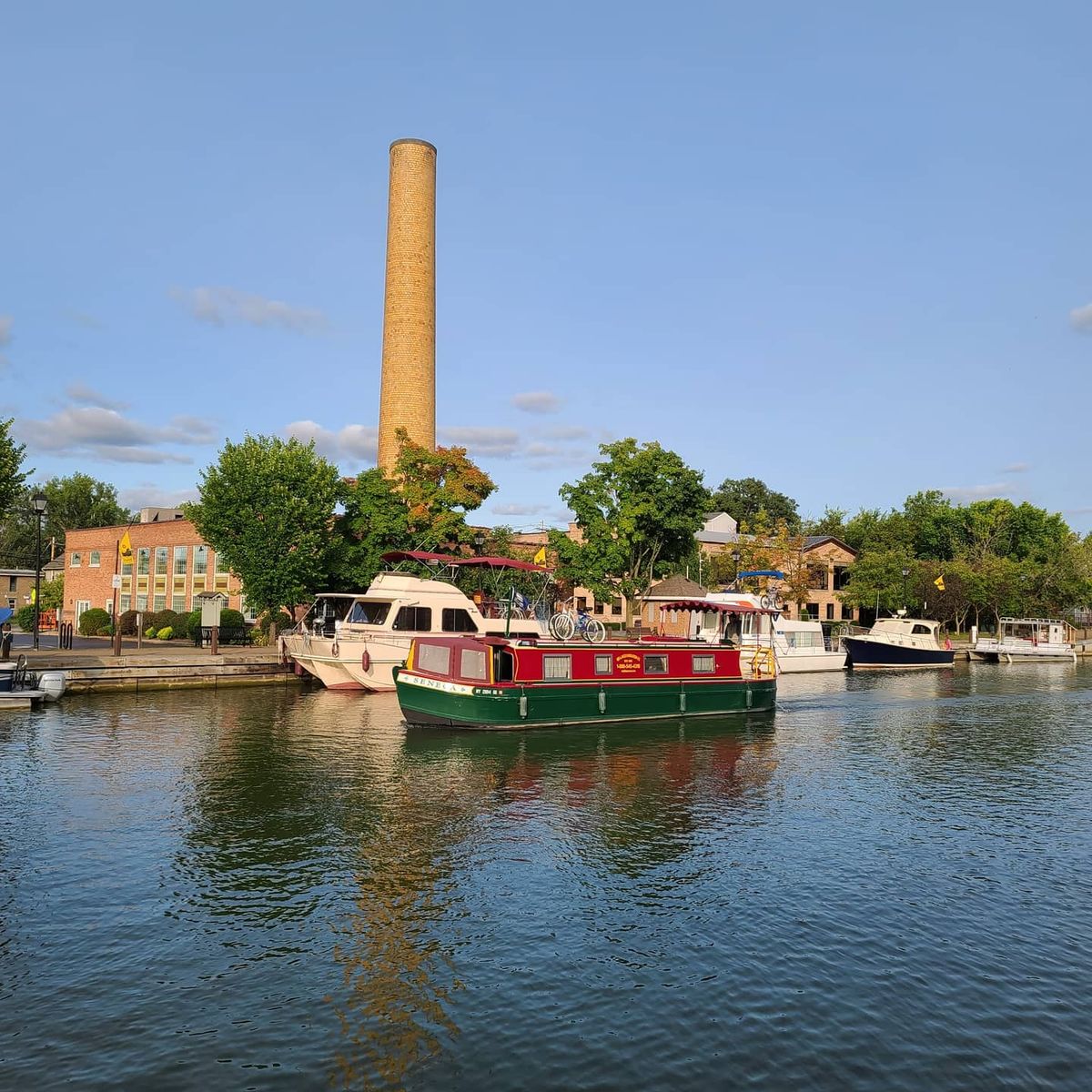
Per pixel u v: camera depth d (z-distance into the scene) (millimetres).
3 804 17562
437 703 26797
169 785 19281
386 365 60062
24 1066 8414
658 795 19531
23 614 68875
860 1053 8789
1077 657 71625
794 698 39938
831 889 13492
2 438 32781
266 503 42500
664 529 54125
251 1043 8859
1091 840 16328
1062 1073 8500
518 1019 9383
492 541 64812
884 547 85938
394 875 13859
